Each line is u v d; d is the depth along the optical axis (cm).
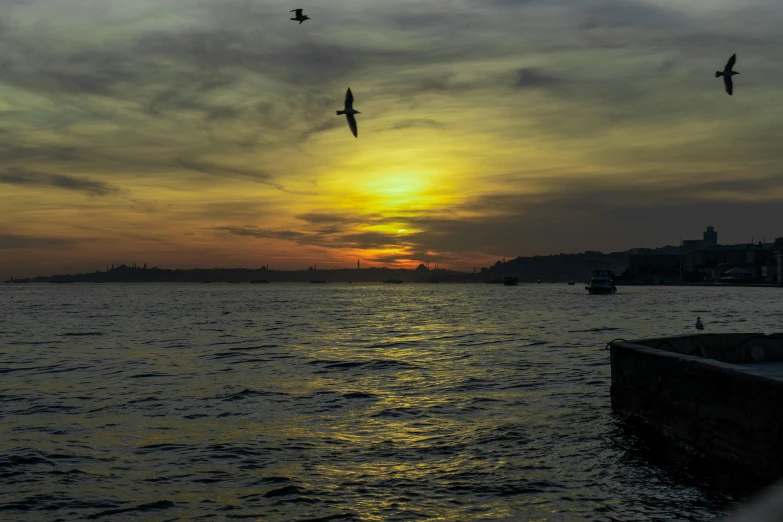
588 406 2522
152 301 17262
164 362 4019
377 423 2295
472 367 3631
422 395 2803
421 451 1938
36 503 1534
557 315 9275
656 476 1688
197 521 1429
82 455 1911
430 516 1441
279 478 1703
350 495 1574
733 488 1589
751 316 8500
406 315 9750
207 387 3050
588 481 1656
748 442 1605
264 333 6325
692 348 2550
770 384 1525
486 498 1547
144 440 2081
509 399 2678
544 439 2050
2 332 6569
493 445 1991
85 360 4153
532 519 1416
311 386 3064
